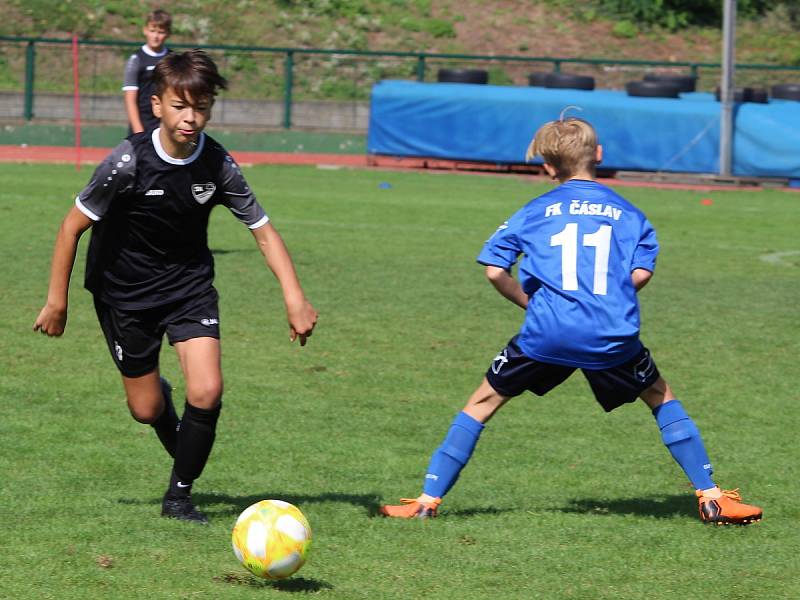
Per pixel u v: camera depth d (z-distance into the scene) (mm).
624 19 128250
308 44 116750
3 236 44094
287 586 13023
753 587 13578
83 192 14641
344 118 104500
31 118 97688
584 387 25547
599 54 122688
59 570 13281
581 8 129000
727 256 47250
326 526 15547
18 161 80000
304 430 21250
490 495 17625
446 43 120750
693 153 80438
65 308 15320
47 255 40125
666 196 72438
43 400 22719
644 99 82125
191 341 15102
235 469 18641
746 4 133250
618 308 15336
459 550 14625
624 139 81312
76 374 24922
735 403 24297
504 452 20219
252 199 15133
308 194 65562
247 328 30094
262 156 89938
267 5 120750
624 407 23828
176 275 15156
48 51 109562
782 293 38562
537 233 15734
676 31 127875
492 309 34000
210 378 14898
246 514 13008
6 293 33344
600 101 81688
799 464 19859
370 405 23281
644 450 20625
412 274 39812
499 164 85125
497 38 122562
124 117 101938
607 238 15555
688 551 14883
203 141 14812
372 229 51625
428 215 57844
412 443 20625
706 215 62562
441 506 16891
